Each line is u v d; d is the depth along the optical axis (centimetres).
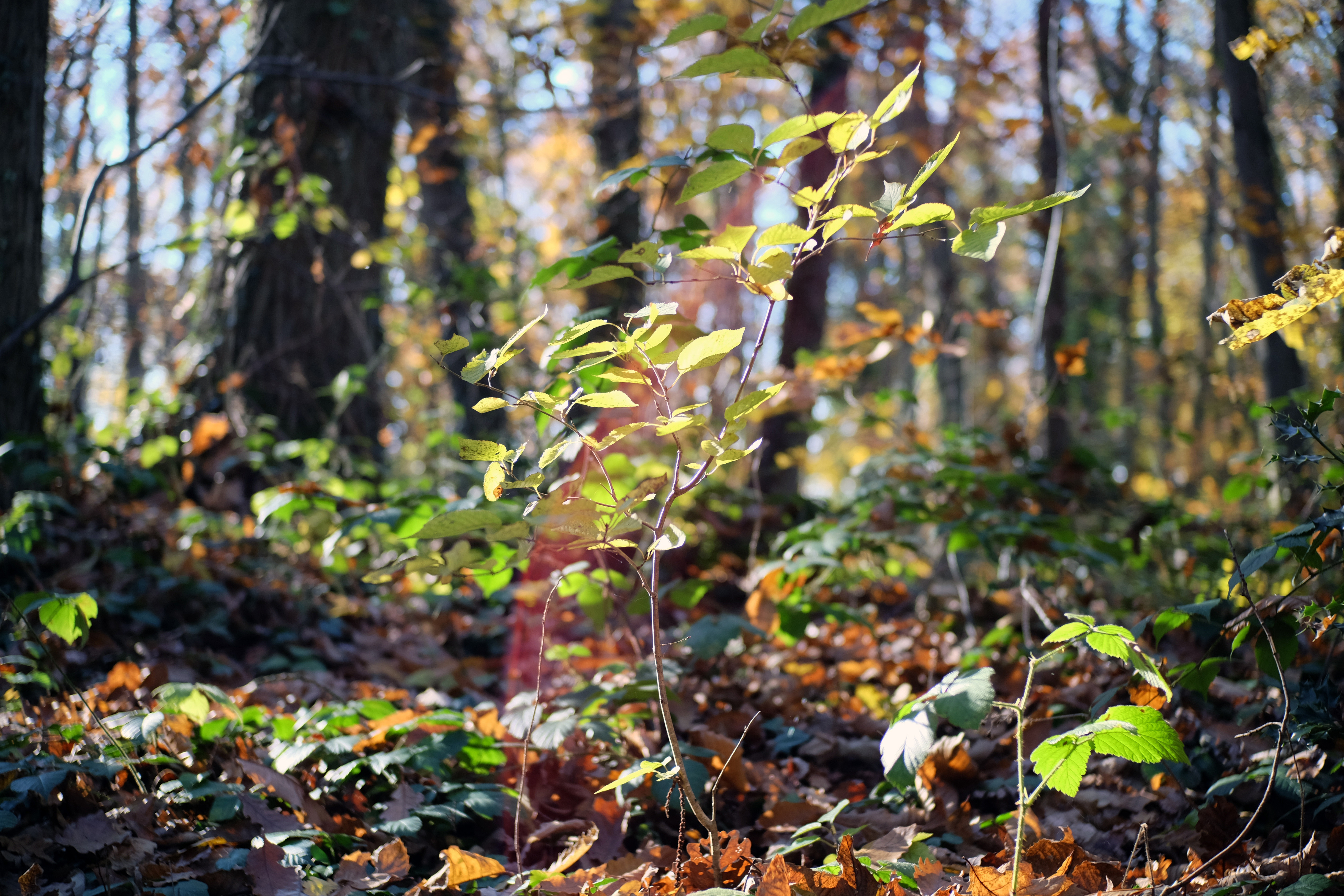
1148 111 672
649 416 342
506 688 359
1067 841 182
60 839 189
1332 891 157
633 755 260
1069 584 405
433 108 805
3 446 397
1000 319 436
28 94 434
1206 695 208
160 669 289
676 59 842
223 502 500
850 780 265
